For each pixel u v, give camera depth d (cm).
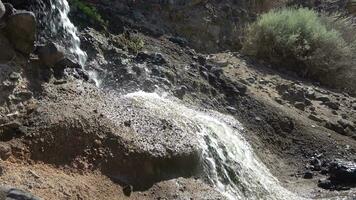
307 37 1298
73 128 572
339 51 1305
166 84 890
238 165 743
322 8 1684
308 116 1062
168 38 1101
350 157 948
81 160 557
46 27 769
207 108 915
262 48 1278
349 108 1161
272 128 966
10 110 571
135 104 694
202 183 628
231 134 820
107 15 1034
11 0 696
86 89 668
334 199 766
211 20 1289
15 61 611
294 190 806
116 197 537
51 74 650
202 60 1068
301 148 951
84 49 877
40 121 567
